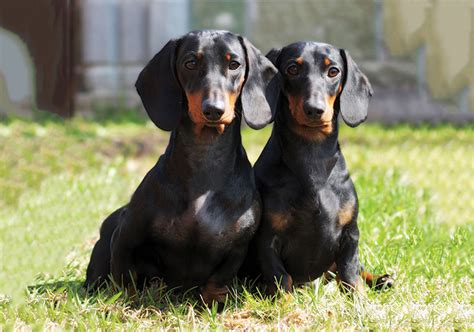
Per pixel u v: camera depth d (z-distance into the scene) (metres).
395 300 5.73
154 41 17.83
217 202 5.57
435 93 17.39
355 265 5.92
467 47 17.14
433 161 12.10
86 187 9.91
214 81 5.36
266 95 5.68
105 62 17.73
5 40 16.41
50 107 16.73
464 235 7.38
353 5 17.61
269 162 5.96
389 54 17.61
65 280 6.40
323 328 5.15
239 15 17.77
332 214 5.79
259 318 5.45
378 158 12.18
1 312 5.32
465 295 5.90
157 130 15.23
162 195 5.54
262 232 5.77
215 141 5.52
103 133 14.41
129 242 5.62
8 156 11.88
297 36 17.80
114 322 5.12
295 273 6.00
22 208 9.08
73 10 16.94
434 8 17.31
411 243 7.11
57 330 4.98
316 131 5.77
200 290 5.90
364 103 6.05
